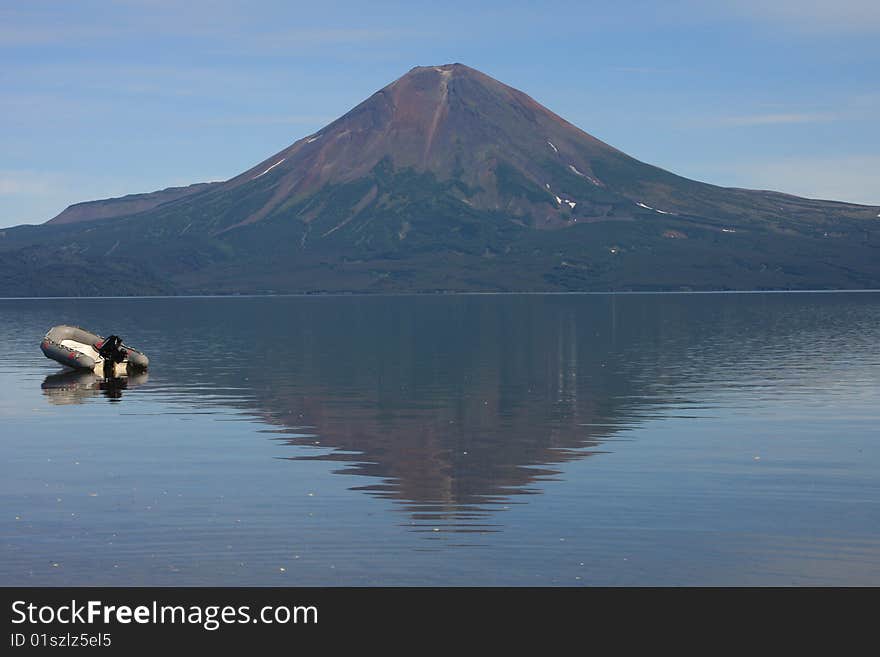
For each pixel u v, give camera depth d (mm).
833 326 114062
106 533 22859
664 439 34625
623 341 88250
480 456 31656
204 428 37812
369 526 23250
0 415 41781
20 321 146125
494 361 67125
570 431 36562
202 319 150375
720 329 108250
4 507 25188
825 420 38812
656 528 23031
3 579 20172
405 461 30891
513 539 22234
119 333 107125
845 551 21469
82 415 41594
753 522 23516
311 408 43344
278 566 20688
